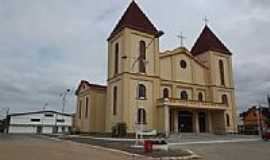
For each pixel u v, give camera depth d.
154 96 38.41
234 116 45.66
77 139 32.41
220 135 38.31
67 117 79.69
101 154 16.45
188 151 18.06
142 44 39.62
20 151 16.64
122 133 34.44
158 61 40.25
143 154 16.38
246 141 28.08
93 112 46.19
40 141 29.89
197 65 45.69
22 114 75.69
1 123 88.94
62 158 13.75
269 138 29.42
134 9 41.56
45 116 77.75
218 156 16.05
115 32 41.16
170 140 29.14
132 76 37.38
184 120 40.62
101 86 48.22
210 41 48.03
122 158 14.70
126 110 35.75
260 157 15.59
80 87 52.62
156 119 37.56
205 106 40.19
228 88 46.72
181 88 42.94
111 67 41.16
